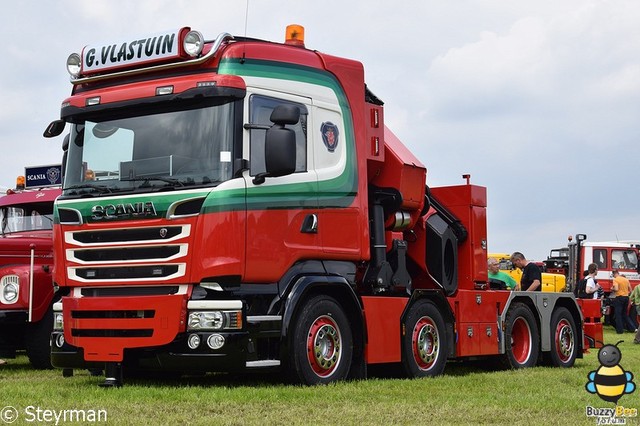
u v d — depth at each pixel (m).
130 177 9.39
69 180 9.80
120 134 9.59
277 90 9.58
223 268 8.85
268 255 9.21
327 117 10.15
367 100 11.02
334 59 10.39
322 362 9.70
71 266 9.58
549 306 14.05
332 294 10.11
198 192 8.95
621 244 30.67
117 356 9.17
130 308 9.12
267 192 9.26
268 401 8.34
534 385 10.43
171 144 9.28
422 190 11.80
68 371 10.79
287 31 10.26
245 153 9.13
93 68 9.86
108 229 9.37
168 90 9.28
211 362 8.84
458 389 9.81
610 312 29.64
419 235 12.24
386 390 9.36
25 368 12.96
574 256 30.94
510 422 7.50
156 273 9.08
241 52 9.35
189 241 8.93
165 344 8.95
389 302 10.73
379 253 10.99
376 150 10.92
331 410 7.88
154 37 9.50
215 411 7.78
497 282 14.39
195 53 9.27
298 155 9.73
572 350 14.46
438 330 11.55
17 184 14.30
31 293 12.37
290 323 9.30
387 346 10.60
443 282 12.23
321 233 9.84
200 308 8.91
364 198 10.49
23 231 13.90
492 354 12.73
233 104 9.15
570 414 8.04
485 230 13.27
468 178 13.04
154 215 9.10
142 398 8.44
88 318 9.40
